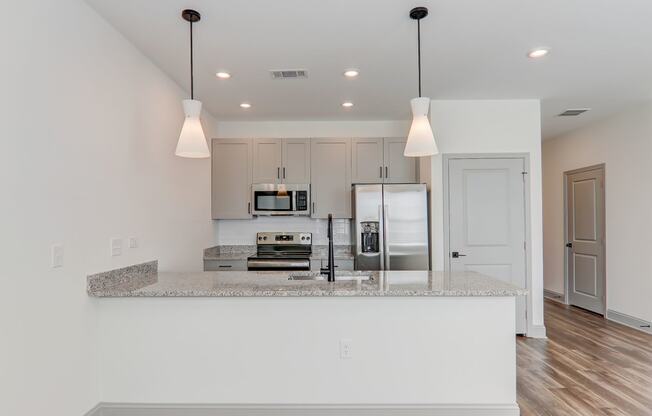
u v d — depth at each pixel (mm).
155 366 2174
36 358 1714
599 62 2887
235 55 2729
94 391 2123
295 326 2168
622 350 3426
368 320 2166
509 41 2539
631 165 4125
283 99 3742
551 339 3740
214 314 2172
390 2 2080
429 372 2150
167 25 2299
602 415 2318
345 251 4547
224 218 4336
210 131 4297
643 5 2105
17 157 1613
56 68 1840
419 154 2295
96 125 2145
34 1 1708
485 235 3840
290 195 4309
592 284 4789
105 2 2051
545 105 3990
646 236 3943
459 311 2148
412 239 3830
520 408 2393
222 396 2170
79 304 1997
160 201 2932
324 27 2348
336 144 4344
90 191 2088
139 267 2580
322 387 2168
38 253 1723
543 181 5918
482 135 3820
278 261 3990
